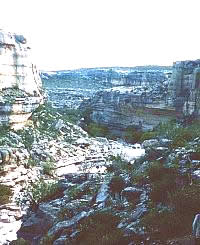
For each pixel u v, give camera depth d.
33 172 57.91
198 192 24.52
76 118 107.12
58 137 76.06
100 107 110.56
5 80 75.50
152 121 98.62
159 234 21.97
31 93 82.56
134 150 76.94
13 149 59.16
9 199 47.72
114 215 26.72
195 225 19.95
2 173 54.19
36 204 39.78
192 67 96.31
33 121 76.62
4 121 68.69
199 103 88.56
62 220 30.44
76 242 25.34
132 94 104.56
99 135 99.00
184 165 30.88
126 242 22.59
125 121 103.56
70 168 63.47
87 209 30.89
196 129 58.19
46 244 27.39
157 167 31.17
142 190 29.59
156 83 126.88
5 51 75.75
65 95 149.12
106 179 36.66
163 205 25.84
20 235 34.50
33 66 86.50
